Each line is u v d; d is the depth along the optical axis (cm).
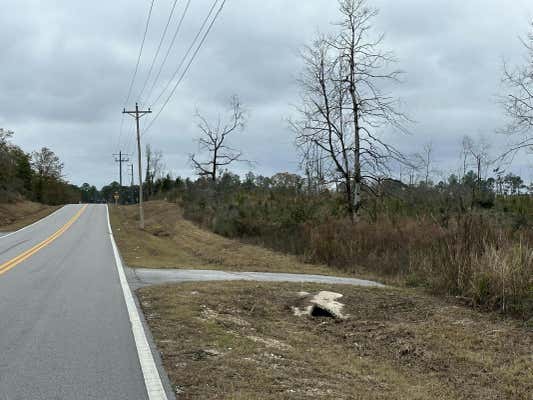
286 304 1098
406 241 2002
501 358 757
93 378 541
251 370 587
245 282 1330
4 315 853
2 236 3144
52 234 3256
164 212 5484
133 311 898
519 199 2288
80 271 1483
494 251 1097
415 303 1097
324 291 1176
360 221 2478
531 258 1049
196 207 4744
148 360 607
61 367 579
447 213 2286
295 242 2600
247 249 2692
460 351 785
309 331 923
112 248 2412
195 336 737
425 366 745
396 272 1733
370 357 785
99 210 6712
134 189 13125
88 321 815
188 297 1050
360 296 1170
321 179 2952
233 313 970
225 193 4762
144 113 4262
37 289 1132
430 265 1377
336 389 564
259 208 3406
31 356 621
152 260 2062
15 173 8000
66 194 12262
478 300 1059
